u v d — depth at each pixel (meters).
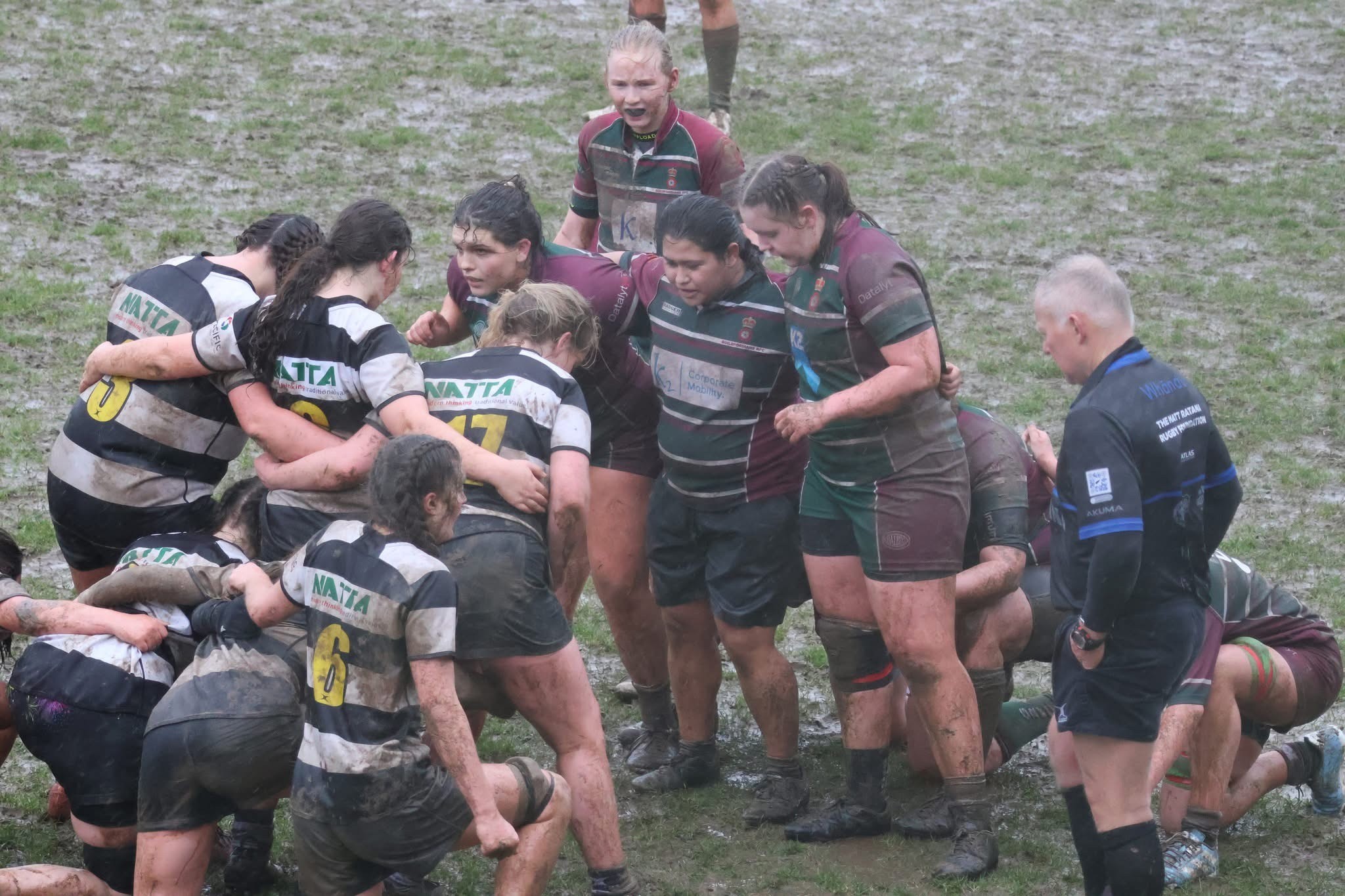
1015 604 19.27
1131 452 14.53
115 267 35.69
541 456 15.62
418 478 13.52
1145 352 15.14
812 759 20.70
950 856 17.59
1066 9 62.91
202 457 17.50
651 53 22.02
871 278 16.25
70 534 17.95
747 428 17.92
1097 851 16.12
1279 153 48.72
